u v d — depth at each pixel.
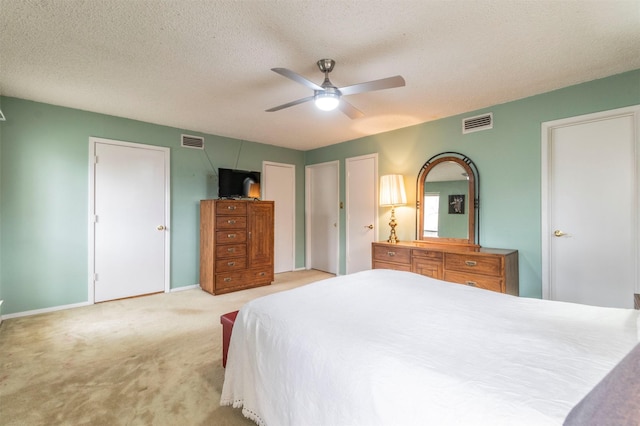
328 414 1.05
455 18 1.78
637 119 2.43
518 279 3.03
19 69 2.42
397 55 2.21
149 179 3.92
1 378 1.95
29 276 3.15
